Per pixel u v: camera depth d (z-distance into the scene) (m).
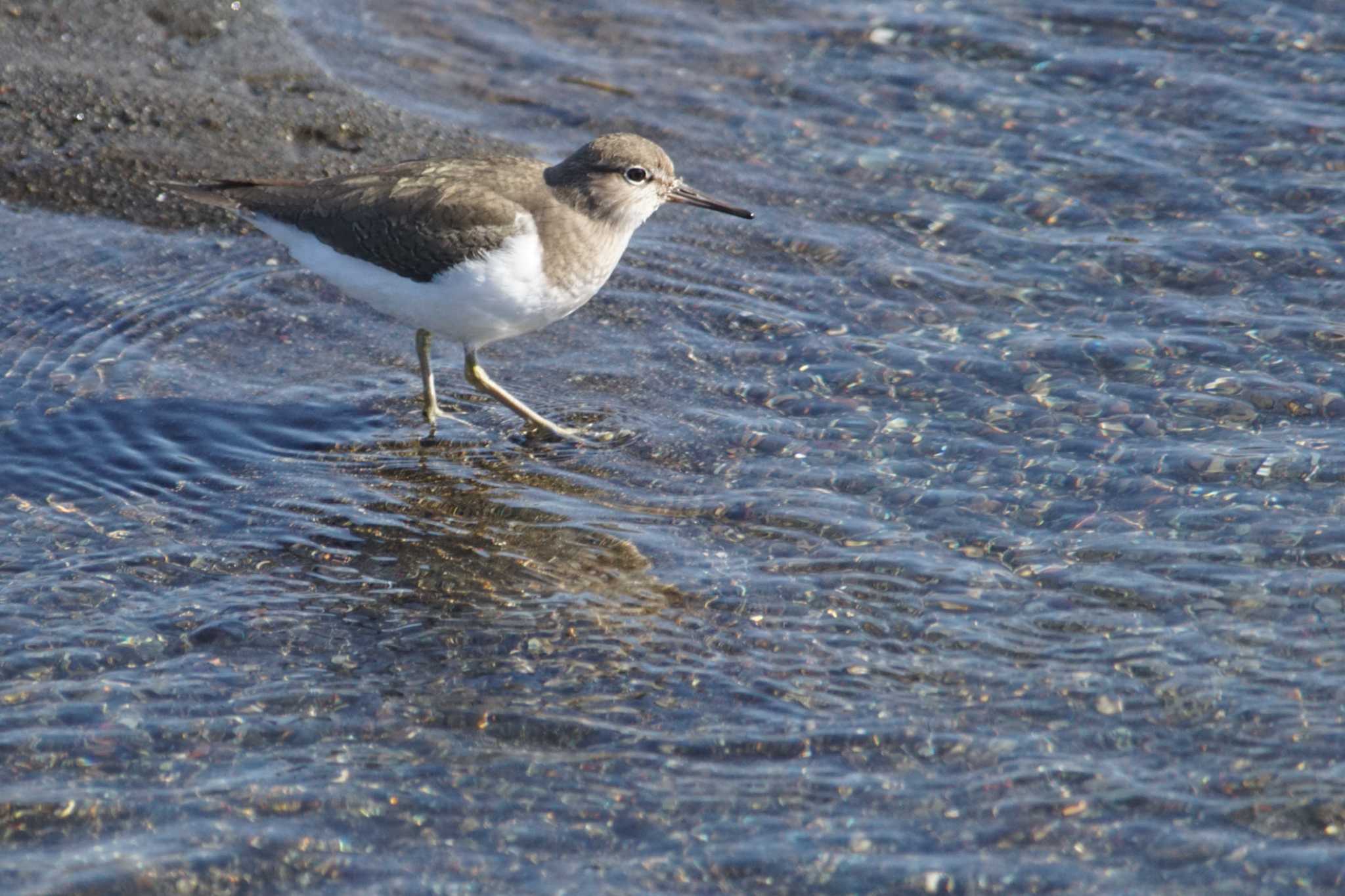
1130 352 13.66
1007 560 11.14
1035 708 9.63
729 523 11.65
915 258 15.23
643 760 9.23
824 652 10.21
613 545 11.37
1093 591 10.75
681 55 18.72
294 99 17.03
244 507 11.71
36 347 13.41
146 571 10.85
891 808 8.83
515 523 11.65
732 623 10.51
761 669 10.05
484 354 13.99
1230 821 8.66
